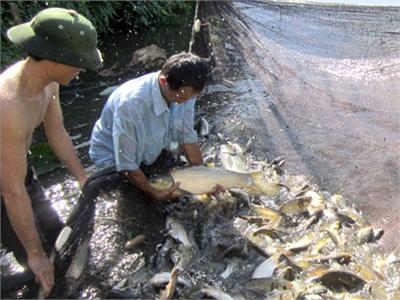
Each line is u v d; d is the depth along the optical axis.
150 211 4.12
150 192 4.07
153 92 3.88
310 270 3.70
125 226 3.90
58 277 3.48
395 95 5.22
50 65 3.29
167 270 3.67
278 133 5.23
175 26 8.88
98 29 8.02
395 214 4.10
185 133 4.30
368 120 5.00
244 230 4.09
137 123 3.88
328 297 3.45
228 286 3.56
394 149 4.59
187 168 4.16
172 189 4.06
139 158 4.09
